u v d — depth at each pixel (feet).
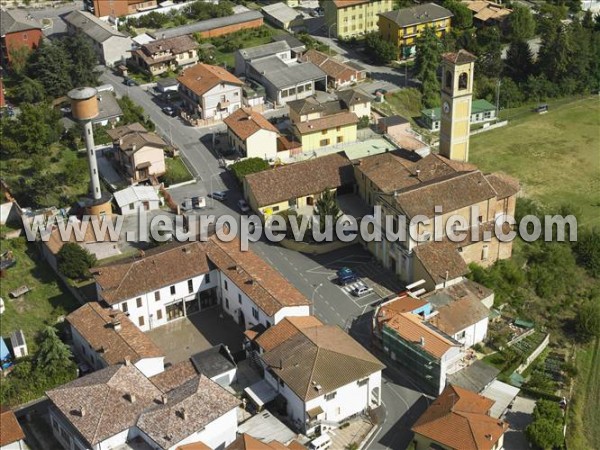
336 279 466.70
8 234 495.82
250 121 588.09
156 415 339.57
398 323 402.52
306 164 542.16
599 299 472.85
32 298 451.12
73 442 347.36
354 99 640.17
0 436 351.05
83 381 359.25
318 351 370.53
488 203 474.08
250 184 523.29
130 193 530.68
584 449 370.12
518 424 375.45
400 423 371.76
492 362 412.36
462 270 444.14
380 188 505.25
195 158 594.24
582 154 649.61
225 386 383.45
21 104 636.48
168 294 433.48
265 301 406.82
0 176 556.10
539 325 447.42
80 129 599.16
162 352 414.00
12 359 408.67
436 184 466.70
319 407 358.02
